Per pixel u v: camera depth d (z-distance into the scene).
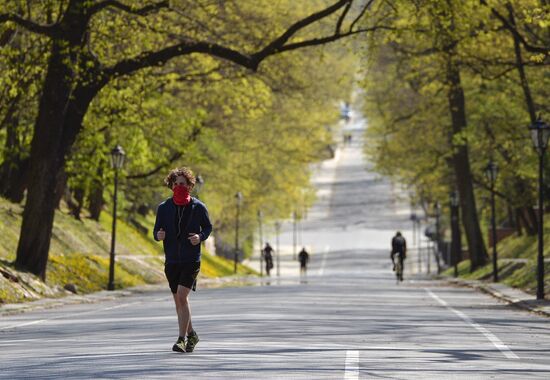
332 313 59.62
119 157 101.81
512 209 172.75
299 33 135.88
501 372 31.41
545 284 93.12
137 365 32.31
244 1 104.12
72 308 70.62
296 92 126.69
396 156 162.75
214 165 157.38
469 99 132.00
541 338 45.09
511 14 95.44
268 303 69.88
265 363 32.94
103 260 109.12
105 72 85.00
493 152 136.00
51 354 36.31
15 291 75.88
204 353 36.03
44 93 83.69
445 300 80.50
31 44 85.25
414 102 161.62
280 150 181.75
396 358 34.88
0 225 97.19
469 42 87.06
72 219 124.00
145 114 105.44
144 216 180.12
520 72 103.69
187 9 96.00
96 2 81.50
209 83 116.19
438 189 176.75
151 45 91.69
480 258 148.38
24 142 100.44
